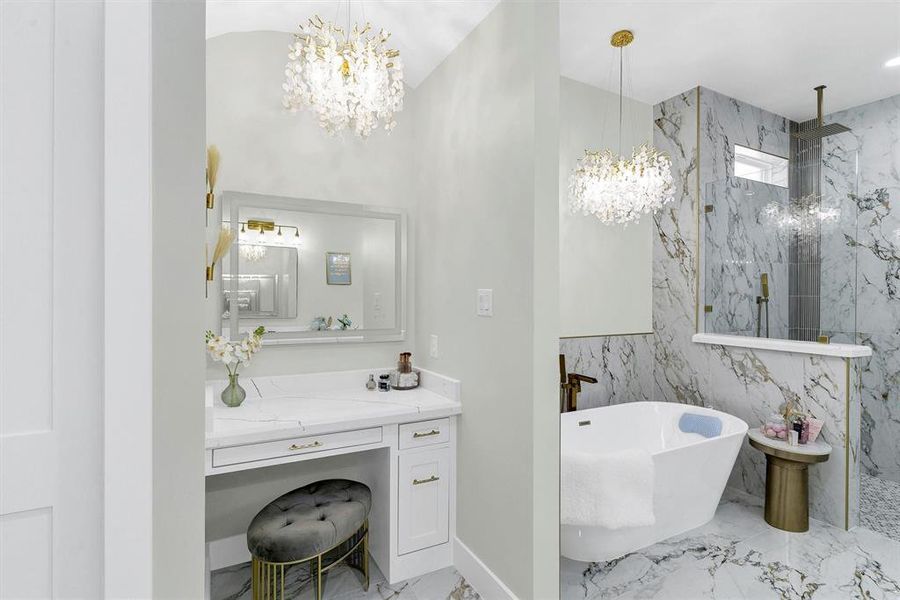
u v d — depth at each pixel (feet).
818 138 10.23
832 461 8.27
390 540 6.55
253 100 7.30
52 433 2.58
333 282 7.89
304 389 7.59
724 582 6.68
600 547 6.98
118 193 2.60
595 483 6.70
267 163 7.40
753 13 7.66
